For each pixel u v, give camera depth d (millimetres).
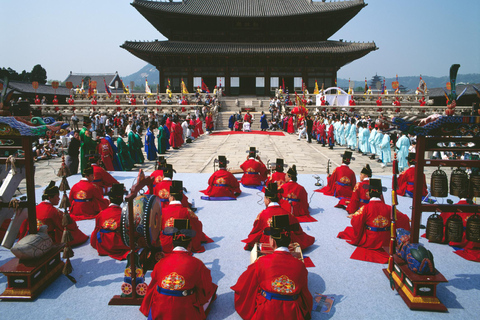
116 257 7176
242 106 47812
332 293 5844
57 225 7379
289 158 20984
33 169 6145
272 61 56469
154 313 4633
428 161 5754
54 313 5309
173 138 24266
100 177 11023
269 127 39781
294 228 6031
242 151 23266
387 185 13594
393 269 6090
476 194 6199
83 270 6668
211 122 34438
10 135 6020
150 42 55188
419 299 5414
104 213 7297
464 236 7492
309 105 45312
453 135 5730
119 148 17094
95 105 44594
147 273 6504
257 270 4891
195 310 4727
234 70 56875
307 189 12789
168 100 47562
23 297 5609
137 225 5738
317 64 56531
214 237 8203
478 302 5598
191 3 60875
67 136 22844
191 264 4789
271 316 4582
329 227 8867
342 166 11367
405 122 5691
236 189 11555
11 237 6363
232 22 57125
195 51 52562
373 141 20078
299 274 4723
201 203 10930
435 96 63688
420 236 8281
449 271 6594
